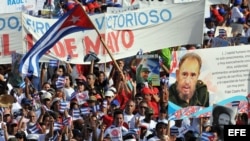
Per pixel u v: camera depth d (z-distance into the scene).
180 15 35.06
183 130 28.42
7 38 35.06
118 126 28.72
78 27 32.34
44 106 30.50
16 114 30.30
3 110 30.14
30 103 31.03
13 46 35.06
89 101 30.81
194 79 27.48
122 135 28.70
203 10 35.00
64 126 28.97
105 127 28.84
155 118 30.28
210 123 27.56
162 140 28.14
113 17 35.09
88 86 33.00
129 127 29.45
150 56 33.69
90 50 34.78
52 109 30.95
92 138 28.89
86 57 34.75
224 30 40.19
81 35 34.69
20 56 34.53
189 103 27.45
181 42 35.12
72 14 32.25
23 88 32.53
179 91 27.45
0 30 35.09
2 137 28.53
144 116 29.69
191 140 28.20
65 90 32.94
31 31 35.06
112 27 35.06
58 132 29.03
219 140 27.67
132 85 32.25
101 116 29.88
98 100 31.33
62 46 34.66
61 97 31.69
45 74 34.53
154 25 35.12
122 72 32.56
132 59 34.66
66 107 30.86
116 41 35.12
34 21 35.12
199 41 35.12
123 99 31.75
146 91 31.30
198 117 27.61
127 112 29.62
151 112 29.67
